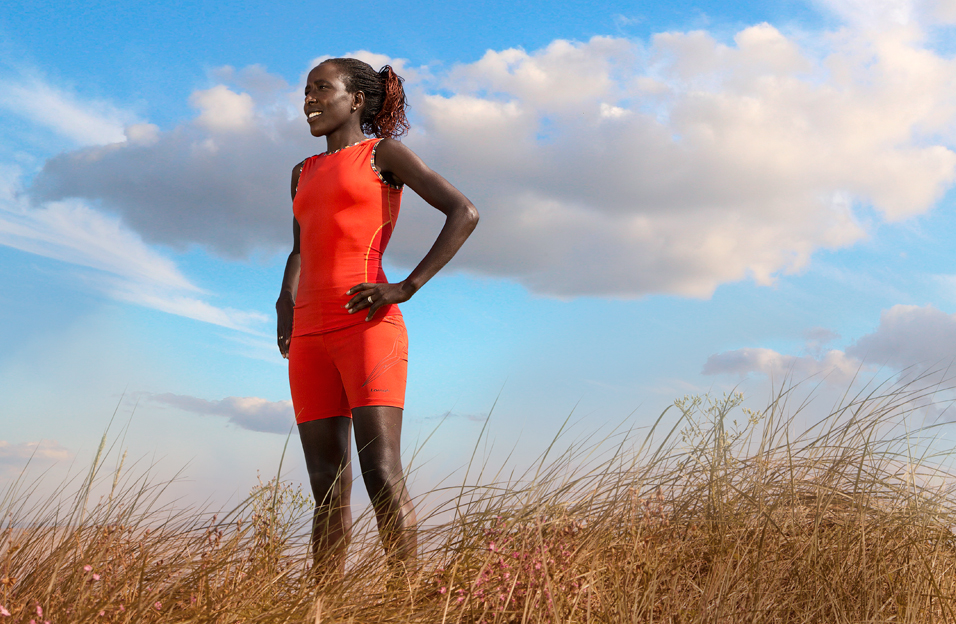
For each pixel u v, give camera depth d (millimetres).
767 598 2041
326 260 2457
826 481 2602
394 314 2447
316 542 2189
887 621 1988
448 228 2395
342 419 2506
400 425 2381
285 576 1905
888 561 2287
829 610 2051
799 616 2027
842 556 2229
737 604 1995
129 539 1899
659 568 2062
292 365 2531
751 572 2088
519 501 2158
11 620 1438
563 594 1846
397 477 2260
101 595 1624
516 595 1828
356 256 2445
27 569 1738
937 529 2484
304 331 2484
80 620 1473
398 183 2566
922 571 2223
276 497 2029
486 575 1867
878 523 2438
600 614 1848
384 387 2336
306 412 2490
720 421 2654
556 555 2000
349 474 2471
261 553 1907
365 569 1926
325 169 2535
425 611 1774
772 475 2631
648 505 2395
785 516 2418
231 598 1697
